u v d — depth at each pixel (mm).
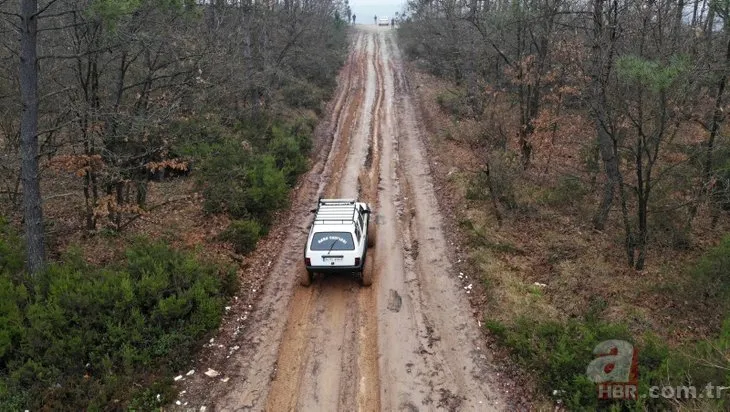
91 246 13094
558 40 17406
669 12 12773
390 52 55344
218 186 15781
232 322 11312
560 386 8805
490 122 23359
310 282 12859
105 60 13367
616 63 11047
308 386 9461
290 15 30891
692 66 10430
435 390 9312
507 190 17156
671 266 12922
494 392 9180
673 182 15273
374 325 11336
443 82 39406
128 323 9742
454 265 13953
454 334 10961
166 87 14570
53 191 15734
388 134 28219
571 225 15375
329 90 37250
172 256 11812
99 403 8367
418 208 18203
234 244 14352
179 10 12875
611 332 9352
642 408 7684
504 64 26953
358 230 13039
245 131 21484
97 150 13109
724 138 14773
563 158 21047
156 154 15352
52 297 9688
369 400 9117
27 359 9031
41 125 14203
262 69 27078
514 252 14062
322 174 22094
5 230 12125
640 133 11641
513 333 10203
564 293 11961
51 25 12969
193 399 8977
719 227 15008
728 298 10461
